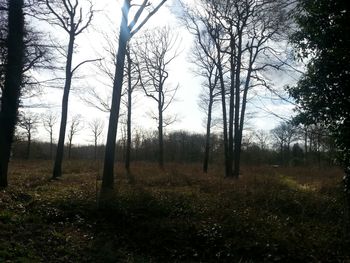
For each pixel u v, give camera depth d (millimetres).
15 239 8836
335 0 9562
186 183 19922
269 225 11461
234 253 9781
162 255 9891
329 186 18484
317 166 38844
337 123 10047
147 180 20547
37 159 54844
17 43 15148
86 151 75438
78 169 29750
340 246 10148
